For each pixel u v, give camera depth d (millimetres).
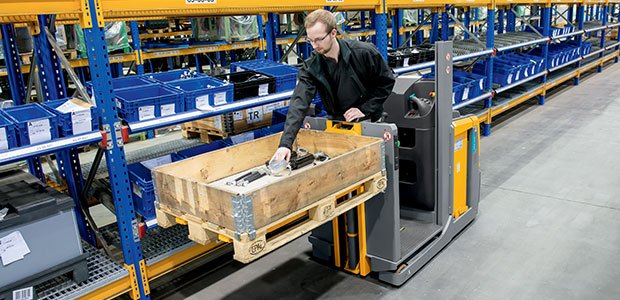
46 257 2314
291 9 3447
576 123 6531
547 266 3016
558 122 6652
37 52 2984
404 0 4254
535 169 4832
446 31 6477
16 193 2418
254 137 3639
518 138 5992
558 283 2822
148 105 2598
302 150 2643
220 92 2922
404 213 3439
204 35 6617
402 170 3428
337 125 2775
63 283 2459
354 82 2625
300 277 3090
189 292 2994
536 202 4023
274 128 3730
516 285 2828
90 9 2244
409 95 3262
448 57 3008
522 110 7559
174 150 4438
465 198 3559
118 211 2545
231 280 3107
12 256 2184
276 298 2875
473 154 3510
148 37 7605
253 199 1866
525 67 6918
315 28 2283
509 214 3818
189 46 6125
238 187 2248
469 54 5574
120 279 2604
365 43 2605
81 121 2303
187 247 2934
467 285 2861
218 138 4852
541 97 7828
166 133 6871
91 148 5930
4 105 3447
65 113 2248
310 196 2119
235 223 1880
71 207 2369
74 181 3088
